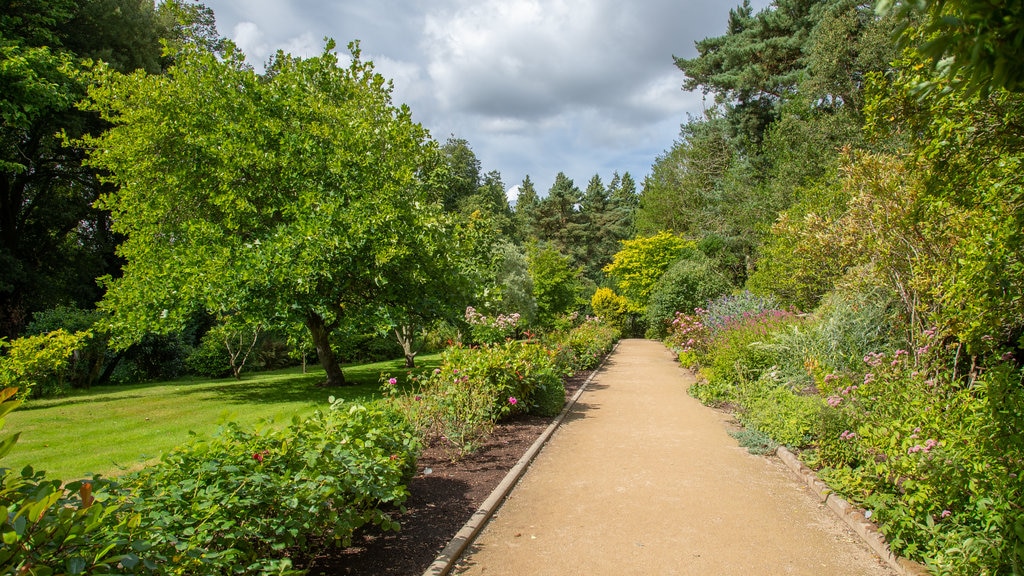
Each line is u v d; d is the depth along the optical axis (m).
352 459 3.35
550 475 5.54
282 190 10.68
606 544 3.93
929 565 3.27
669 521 4.35
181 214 11.42
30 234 19.16
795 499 4.84
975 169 3.15
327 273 9.04
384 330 9.93
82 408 9.62
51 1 15.08
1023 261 3.08
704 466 5.84
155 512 2.38
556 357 11.88
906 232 5.70
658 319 22.41
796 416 6.25
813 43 22.16
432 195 12.59
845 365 6.96
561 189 55.38
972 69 1.55
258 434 3.22
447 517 4.27
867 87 3.80
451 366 7.47
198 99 10.74
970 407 3.34
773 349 8.95
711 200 29.75
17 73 12.41
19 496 1.86
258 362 18.86
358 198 10.34
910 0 1.39
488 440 6.72
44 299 17.80
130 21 17.67
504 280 20.95
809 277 11.58
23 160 17.39
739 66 26.52
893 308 7.47
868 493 4.27
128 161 10.93
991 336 3.90
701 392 10.13
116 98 10.91
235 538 2.56
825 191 12.31
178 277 9.88
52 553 1.75
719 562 3.65
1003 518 2.89
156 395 11.30
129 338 10.85
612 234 54.41
